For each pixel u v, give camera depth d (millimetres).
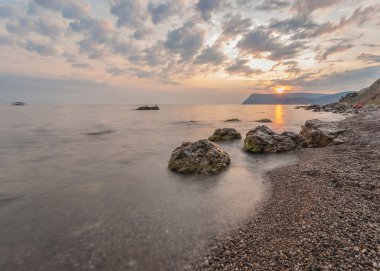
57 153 26219
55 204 12633
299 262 6957
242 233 9312
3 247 8906
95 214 11391
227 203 12344
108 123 63875
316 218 9320
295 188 13320
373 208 9562
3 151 27422
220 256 7984
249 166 19531
